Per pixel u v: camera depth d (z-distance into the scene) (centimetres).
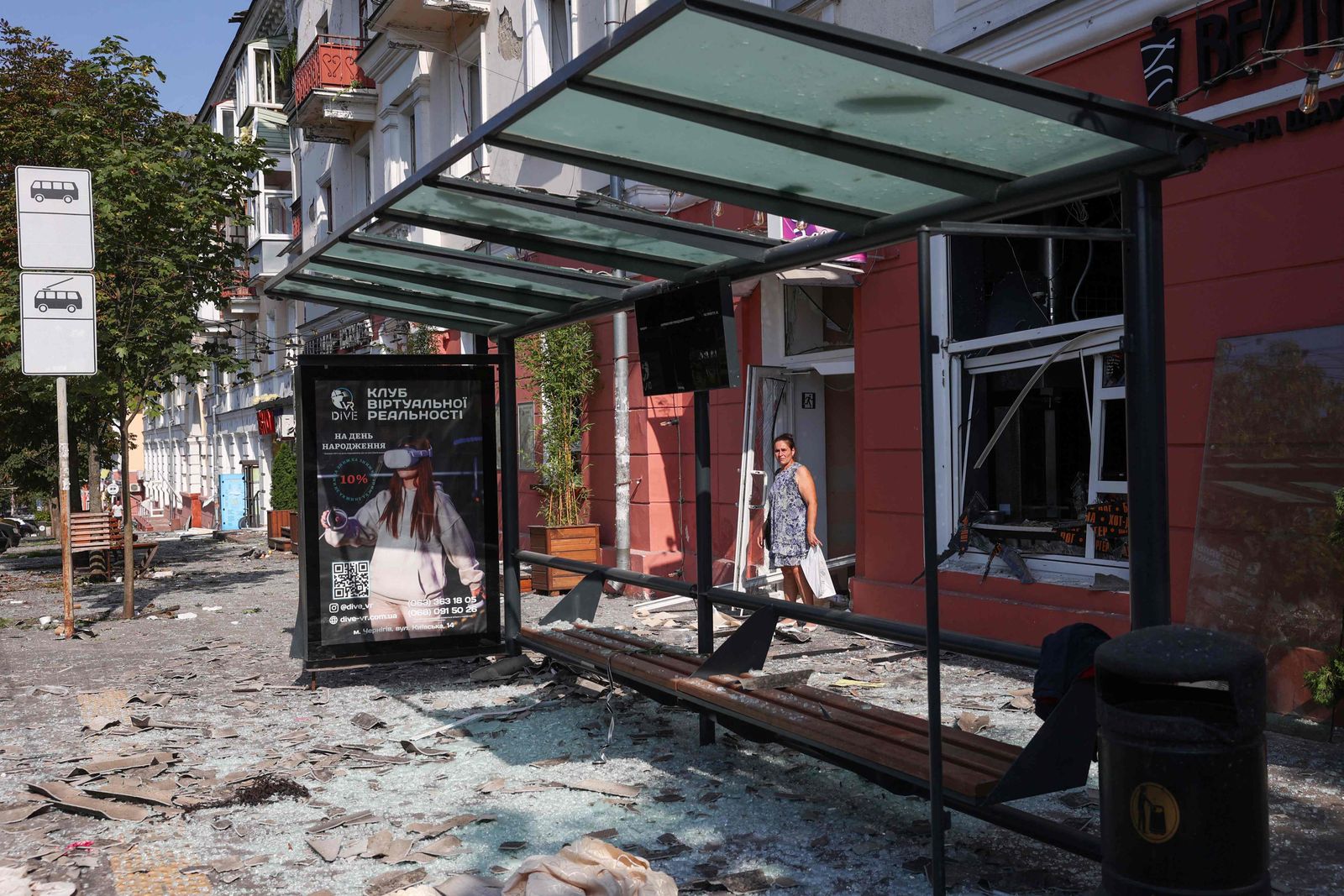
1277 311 654
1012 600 838
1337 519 558
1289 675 605
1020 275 905
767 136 391
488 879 411
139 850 464
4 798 545
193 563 2059
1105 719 323
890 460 970
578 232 571
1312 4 632
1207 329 695
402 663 891
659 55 340
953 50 888
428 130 2042
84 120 1358
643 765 565
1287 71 650
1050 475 865
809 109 375
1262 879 309
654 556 1319
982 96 330
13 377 1442
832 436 1193
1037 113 334
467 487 809
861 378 1002
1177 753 306
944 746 419
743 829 464
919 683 748
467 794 525
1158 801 307
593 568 759
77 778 571
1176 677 303
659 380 639
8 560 2502
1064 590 796
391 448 794
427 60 2020
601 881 363
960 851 435
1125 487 788
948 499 917
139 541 1769
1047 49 807
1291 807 476
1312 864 411
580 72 353
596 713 684
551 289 709
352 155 2580
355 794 531
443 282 696
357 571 787
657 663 614
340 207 2653
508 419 816
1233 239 679
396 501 794
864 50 320
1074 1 782
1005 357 884
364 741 638
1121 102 334
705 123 384
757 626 570
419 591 797
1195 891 304
